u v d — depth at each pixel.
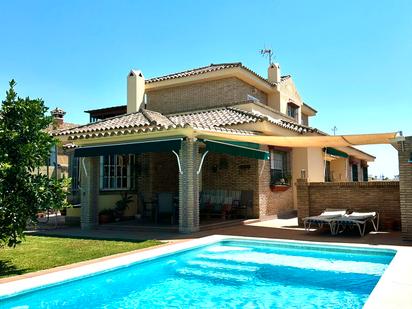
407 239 14.42
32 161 10.67
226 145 18.69
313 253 13.68
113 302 9.07
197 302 9.06
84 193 20.25
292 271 11.66
